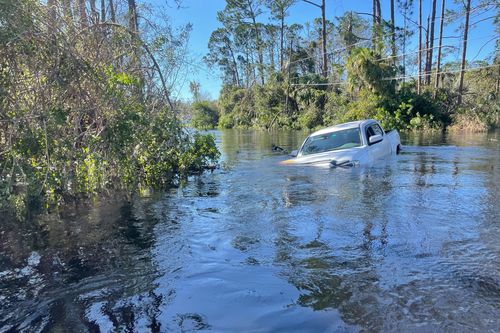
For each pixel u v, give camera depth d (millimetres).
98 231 4863
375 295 2979
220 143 21109
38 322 2834
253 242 4230
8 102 4406
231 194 6715
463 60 35719
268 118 47156
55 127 4746
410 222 4609
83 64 4875
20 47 4234
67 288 3344
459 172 7801
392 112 32094
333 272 3398
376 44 35406
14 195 4590
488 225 4422
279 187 6969
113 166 6414
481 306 2764
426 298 2896
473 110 32656
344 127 10328
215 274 3484
